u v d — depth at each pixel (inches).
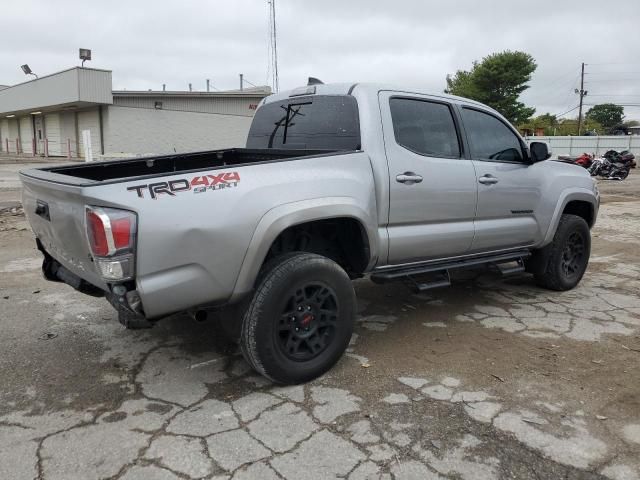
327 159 145.3
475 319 191.8
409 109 168.1
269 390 137.7
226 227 124.9
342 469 105.6
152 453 110.3
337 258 163.6
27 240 321.4
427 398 133.6
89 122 1266.0
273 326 132.7
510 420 123.9
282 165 137.1
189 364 152.8
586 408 129.8
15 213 418.0
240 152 202.5
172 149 1275.8
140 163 181.2
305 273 135.4
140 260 116.5
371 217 152.3
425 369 150.1
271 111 194.4
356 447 112.9
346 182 145.9
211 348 163.9
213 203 124.0
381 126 158.1
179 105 1286.9
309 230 157.1
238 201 127.1
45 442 113.9
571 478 104.2
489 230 187.6
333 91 167.8
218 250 124.9
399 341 170.7
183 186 121.3
